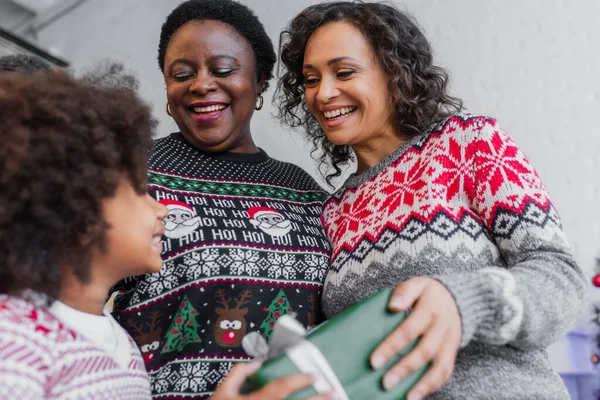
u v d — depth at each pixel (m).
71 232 0.94
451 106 1.51
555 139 2.86
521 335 1.02
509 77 3.01
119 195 1.00
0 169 0.87
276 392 0.83
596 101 2.78
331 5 1.45
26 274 0.89
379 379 0.91
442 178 1.27
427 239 1.23
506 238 1.17
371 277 1.29
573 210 2.78
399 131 1.45
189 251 1.34
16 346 0.83
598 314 2.36
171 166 1.48
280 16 3.51
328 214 1.52
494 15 3.10
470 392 1.14
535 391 1.15
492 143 1.23
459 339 0.94
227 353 1.31
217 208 1.42
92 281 1.00
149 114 1.10
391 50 1.38
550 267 1.09
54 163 0.91
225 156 1.56
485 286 0.99
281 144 3.39
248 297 1.34
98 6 4.16
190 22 1.52
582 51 2.84
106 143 0.97
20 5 4.23
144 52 3.96
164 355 1.31
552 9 2.94
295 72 1.59
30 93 0.93
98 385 0.91
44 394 0.83
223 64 1.49
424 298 0.94
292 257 1.41
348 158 1.74
